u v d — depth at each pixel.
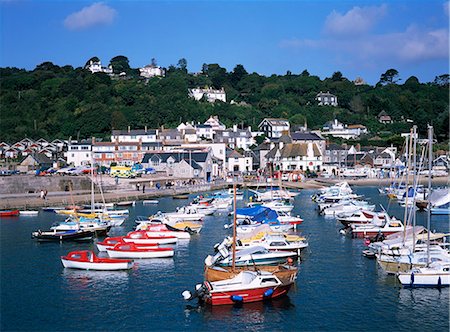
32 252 60.41
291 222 75.19
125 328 38.12
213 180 150.00
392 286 46.25
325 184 145.00
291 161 172.38
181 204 105.25
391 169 157.62
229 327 37.97
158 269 52.09
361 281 47.78
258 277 41.81
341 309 41.06
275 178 153.62
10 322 39.28
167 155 155.50
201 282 47.69
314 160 172.62
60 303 42.91
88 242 66.00
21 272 51.78
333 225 78.00
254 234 60.00
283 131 188.38
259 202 98.44
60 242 65.88
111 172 143.88
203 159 153.38
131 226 77.44
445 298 43.12
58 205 99.38
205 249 60.94
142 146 170.38
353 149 187.50
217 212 94.31
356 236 67.69
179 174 150.75
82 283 47.94
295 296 43.88
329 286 46.44
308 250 60.12
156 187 127.44
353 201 96.06
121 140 184.12
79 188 124.25
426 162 159.25
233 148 191.75
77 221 71.69
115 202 105.31
